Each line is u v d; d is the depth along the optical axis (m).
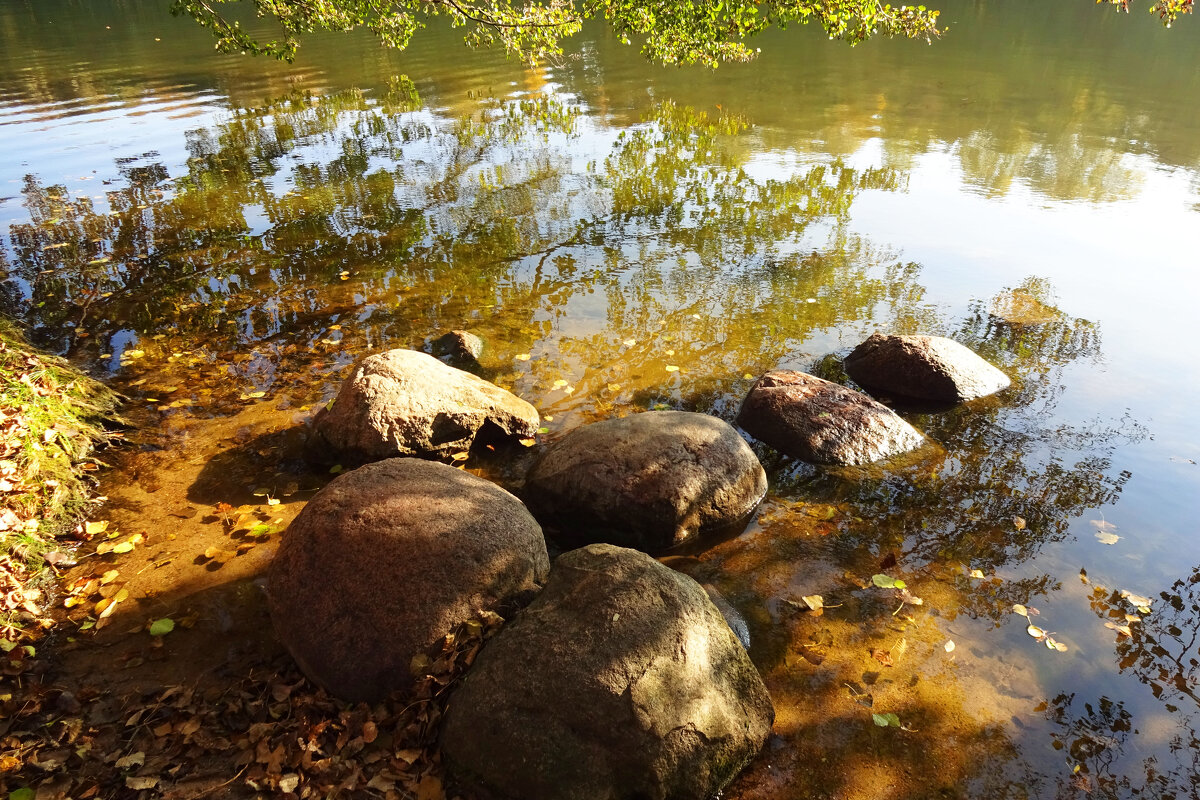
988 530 5.26
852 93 18.14
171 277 9.28
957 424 6.46
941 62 21.25
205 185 12.60
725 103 17.39
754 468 5.48
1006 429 6.38
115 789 3.40
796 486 5.72
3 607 4.39
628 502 5.05
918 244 10.22
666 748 3.31
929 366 6.80
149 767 3.50
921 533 5.24
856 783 3.56
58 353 7.45
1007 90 18.25
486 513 4.23
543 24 12.28
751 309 8.49
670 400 6.78
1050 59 21.45
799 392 6.37
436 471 4.57
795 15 11.07
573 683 3.35
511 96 18.34
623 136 15.06
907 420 6.51
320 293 8.86
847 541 5.18
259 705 3.84
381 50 24.27
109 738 3.66
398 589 3.86
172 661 4.16
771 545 5.14
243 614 4.49
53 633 4.33
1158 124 15.61
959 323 8.18
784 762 3.65
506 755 3.30
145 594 4.64
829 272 9.39
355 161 13.81
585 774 3.25
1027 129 15.30
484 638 3.87
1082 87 18.42
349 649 3.79
